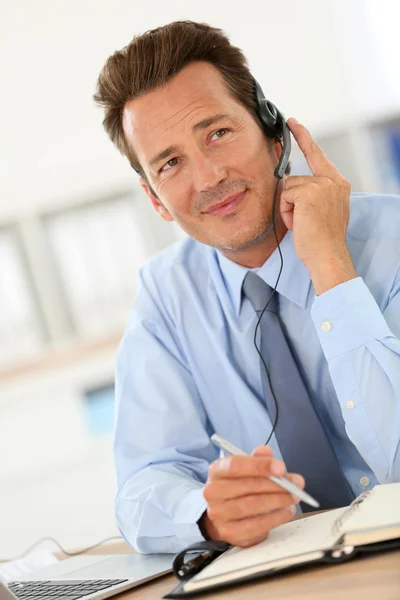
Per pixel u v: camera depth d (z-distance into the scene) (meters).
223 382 1.56
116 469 1.49
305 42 3.35
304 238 1.32
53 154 3.50
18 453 3.49
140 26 3.34
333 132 3.44
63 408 3.48
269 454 1.06
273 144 1.48
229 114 1.40
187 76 1.40
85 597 1.09
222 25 3.33
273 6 3.32
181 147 1.40
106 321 3.64
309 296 1.45
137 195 3.57
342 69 3.36
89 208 3.61
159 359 1.56
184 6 3.32
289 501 1.04
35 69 3.39
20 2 3.32
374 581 0.84
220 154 1.39
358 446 1.26
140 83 1.41
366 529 0.92
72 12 3.33
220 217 1.42
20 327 3.66
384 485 1.08
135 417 1.52
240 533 1.05
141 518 1.29
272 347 1.45
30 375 3.50
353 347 1.25
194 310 1.59
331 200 1.35
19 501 3.48
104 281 3.64
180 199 1.43
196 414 1.53
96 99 1.51
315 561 0.93
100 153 3.50
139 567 1.22
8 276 3.65
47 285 3.65
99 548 1.52
